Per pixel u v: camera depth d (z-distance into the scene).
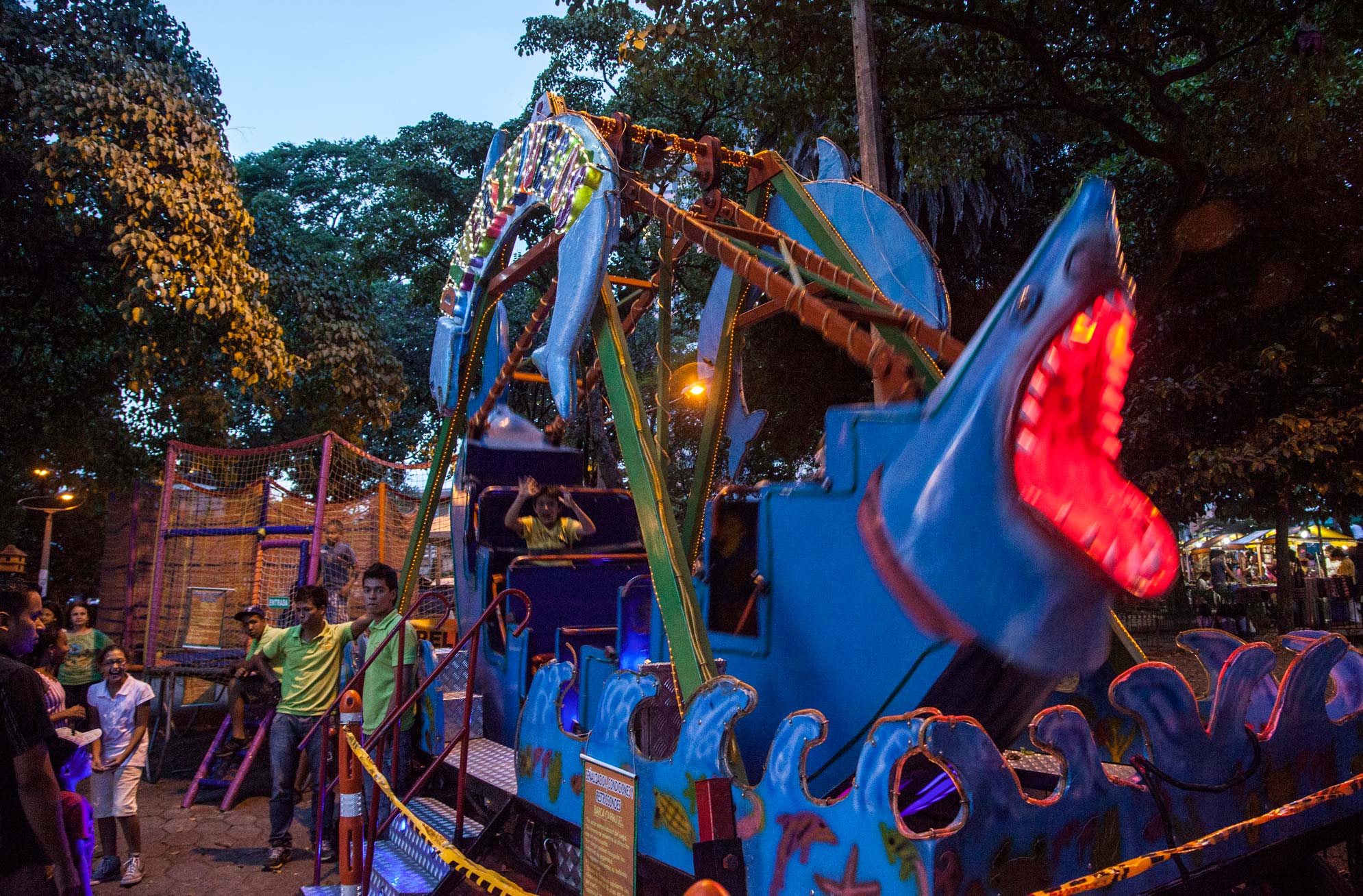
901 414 2.96
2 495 21.20
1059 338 2.53
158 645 9.73
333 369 17.59
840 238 4.85
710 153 5.27
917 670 2.86
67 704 8.57
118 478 20.75
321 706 6.30
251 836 6.95
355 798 4.28
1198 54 14.34
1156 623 18.22
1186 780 2.90
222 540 10.02
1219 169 12.67
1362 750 3.57
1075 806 2.56
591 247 4.48
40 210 15.93
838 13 10.88
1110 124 11.15
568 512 6.68
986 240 16.45
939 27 12.21
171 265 13.56
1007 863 2.38
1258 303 12.22
